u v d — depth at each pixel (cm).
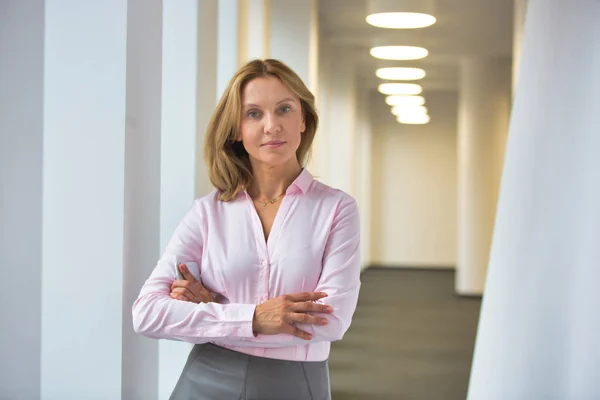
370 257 2620
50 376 369
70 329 369
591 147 492
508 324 591
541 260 548
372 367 965
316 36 1127
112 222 369
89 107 366
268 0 988
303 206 300
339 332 284
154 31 421
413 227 2605
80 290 369
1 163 292
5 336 300
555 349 518
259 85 296
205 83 596
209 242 301
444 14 1334
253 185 309
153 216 422
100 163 367
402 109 2248
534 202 569
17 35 293
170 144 573
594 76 497
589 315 476
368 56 1783
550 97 557
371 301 1678
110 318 371
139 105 391
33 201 301
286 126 296
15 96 294
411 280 2175
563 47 543
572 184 513
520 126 617
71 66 365
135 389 396
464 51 1706
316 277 295
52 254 367
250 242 297
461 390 840
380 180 2603
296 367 288
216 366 288
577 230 503
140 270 400
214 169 306
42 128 299
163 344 529
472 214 1797
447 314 1481
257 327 277
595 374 464
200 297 293
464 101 1817
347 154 1753
